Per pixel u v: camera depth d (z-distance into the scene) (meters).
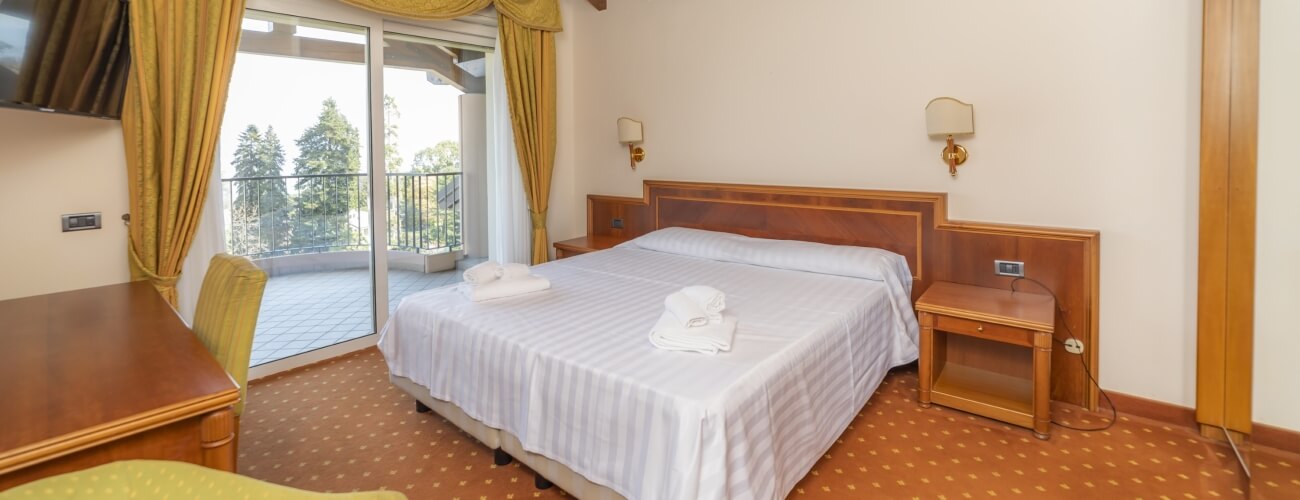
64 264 2.52
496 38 4.03
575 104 4.56
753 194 3.59
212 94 2.70
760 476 1.62
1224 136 2.20
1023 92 2.68
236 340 1.65
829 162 3.32
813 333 2.06
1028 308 2.45
